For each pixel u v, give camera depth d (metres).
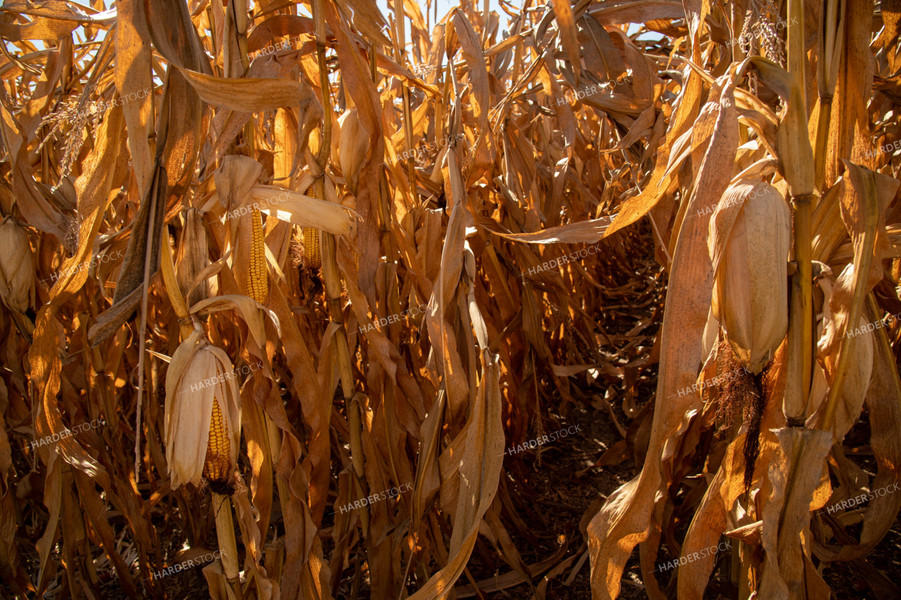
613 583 1.38
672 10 2.48
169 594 2.68
